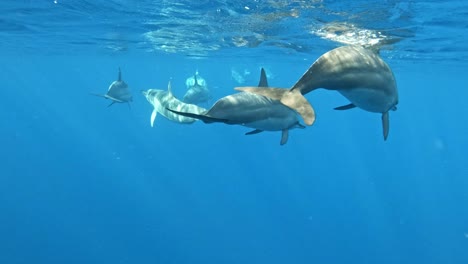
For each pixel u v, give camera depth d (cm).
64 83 9488
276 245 3450
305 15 1377
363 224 3941
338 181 5803
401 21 1418
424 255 3306
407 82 4881
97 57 3731
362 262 3167
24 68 5241
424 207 4466
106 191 5056
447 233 3725
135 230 3753
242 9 1337
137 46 2670
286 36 1897
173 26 1773
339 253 3325
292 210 4331
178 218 4059
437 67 3080
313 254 3294
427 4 1175
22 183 5544
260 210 4328
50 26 1897
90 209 4300
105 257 3238
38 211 4234
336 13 1318
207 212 4219
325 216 4147
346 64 400
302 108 352
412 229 3822
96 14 1580
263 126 571
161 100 955
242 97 546
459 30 1575
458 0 1127
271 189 5272
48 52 3312
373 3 1174
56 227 3819
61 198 4725
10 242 3434
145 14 1530
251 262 3153
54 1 1386
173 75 6231
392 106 464
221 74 5459
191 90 1578
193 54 3130
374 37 1769
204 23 1648
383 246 3459
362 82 409
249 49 2570
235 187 5512
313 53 2558
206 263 3130
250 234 3678
